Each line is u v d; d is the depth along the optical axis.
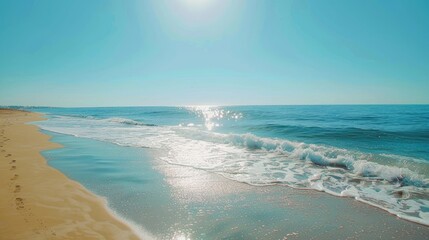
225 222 5.38
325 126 24.19
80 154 12.12
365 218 5.62
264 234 4.92
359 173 8.98
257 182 8.13
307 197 6.87
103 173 8.97
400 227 5.21
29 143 14.49
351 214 5.83
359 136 17.44
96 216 5.47
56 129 23.47
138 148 13.91
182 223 5.30
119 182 7.97
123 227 5.03
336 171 9.33
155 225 5.18
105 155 11.98
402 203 6.43
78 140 16.55
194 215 5.70
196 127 27.72
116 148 13.83
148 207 6.09
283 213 5.86
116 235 4.69
